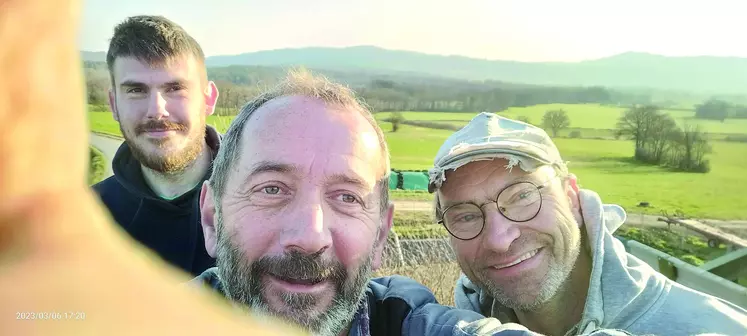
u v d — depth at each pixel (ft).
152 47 2.04
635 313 1.46
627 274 1.49
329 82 1.23
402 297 1.27
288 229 1.05
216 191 1.18
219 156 1.20
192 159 2.09
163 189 2.03
